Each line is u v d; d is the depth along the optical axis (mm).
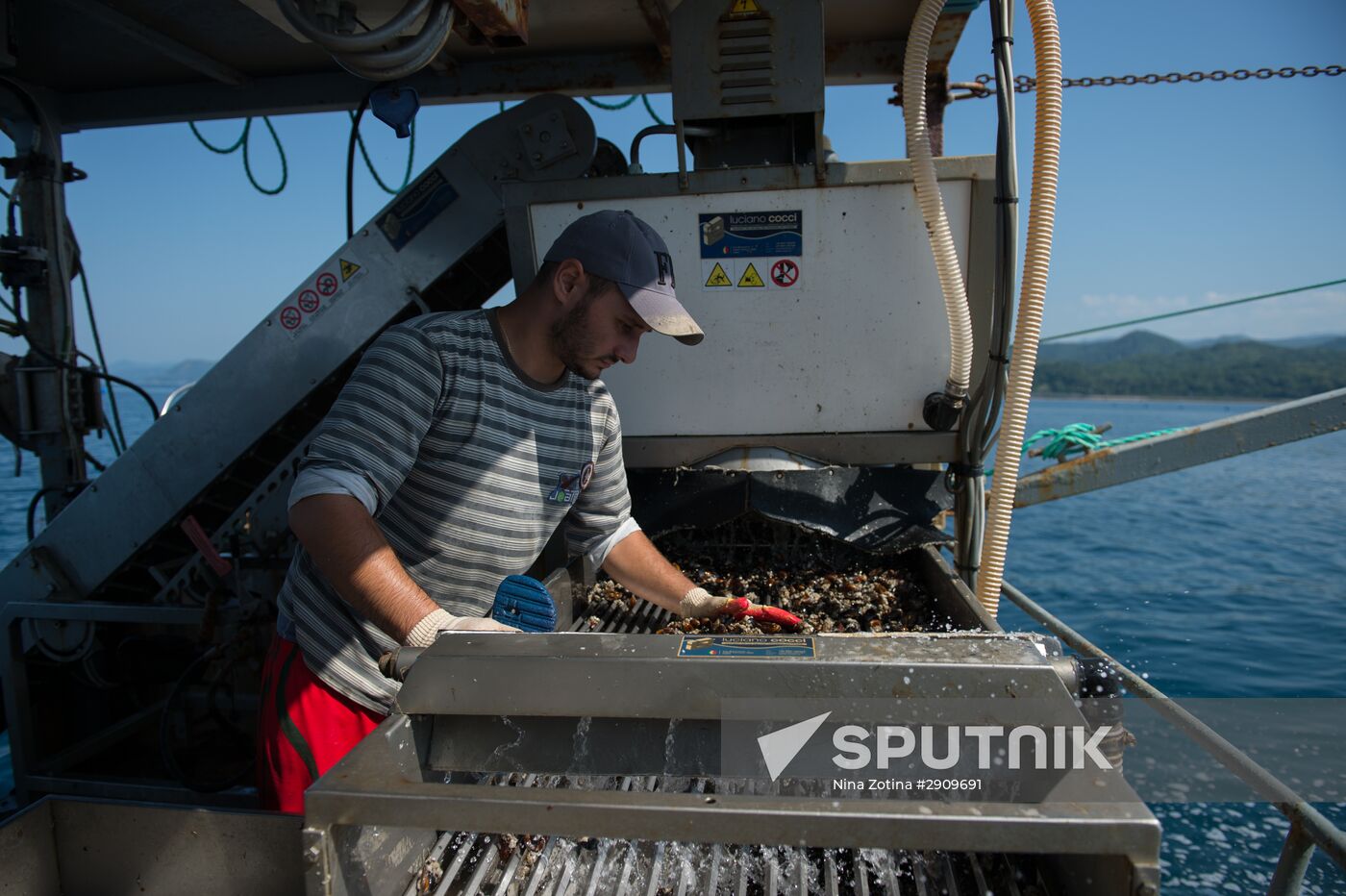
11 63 3230
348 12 1727
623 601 2309
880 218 2275
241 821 1219
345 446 1562
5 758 4070
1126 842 876
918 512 2346
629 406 2482
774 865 1223
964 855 1222
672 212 2326
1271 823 2945
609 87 3523
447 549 1811
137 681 3432
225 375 3047
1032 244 2156
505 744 1213
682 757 1154
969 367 2293
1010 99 1994
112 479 3121
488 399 1723
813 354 2387
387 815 976
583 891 1186
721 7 2178
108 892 1260
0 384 3609
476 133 2854
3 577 3211
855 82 3461
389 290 2984
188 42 3246
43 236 3617
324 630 1818
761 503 2322
